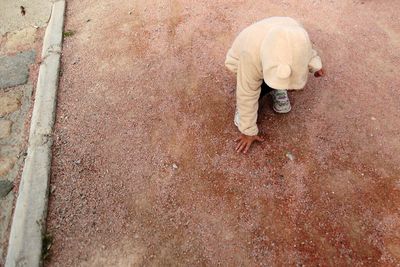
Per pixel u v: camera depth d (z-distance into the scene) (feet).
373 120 9.02
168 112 9.65
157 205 8.16
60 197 8.41
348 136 8.79
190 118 9.46
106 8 12.67
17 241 7.61
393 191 7.94
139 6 12.54
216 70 10.37
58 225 8.02
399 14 11.25
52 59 11.09
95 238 7.82
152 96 10.03
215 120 9.36
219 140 8.99
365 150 8.55
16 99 10.46
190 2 12.41
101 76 10.65
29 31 12.48
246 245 7.48
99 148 9.18
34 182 8.49
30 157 8.93
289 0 11.96
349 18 11.25
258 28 7.22
